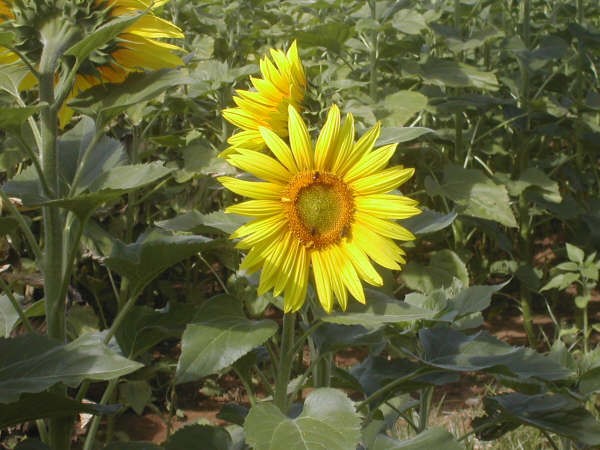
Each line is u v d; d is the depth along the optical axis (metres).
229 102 1.62
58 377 0.68
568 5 2.44
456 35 1.93
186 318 0.92
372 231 0.75
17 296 0.99
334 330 0.90
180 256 0.80
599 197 2.38
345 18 1.93
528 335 1.94
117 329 0.90
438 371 0.91
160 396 1.63
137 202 1.67
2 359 0.72
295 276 0.74
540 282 2.10
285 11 2.48
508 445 1.32
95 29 0.81
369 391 0.97
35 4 0.80
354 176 0.75
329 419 0.70
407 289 2.01
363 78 1.94
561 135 2.07
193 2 2.19
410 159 1.90
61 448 0.85
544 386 0.98
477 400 1.55
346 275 0.74
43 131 0.83
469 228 2.24
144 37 0.84
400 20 1.77
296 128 0.73
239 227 0.79
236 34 2.00
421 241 1.93
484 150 2.13
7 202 0.83
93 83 0.88
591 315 2.09
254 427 0.69
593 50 2.24
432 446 0.79
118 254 0.83
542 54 1.98
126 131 1.71
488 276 2.05
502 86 2.34
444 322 1.00
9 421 0.75
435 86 1.99
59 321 0.84
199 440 0.84
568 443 1.09
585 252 2.12
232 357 0.72
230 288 1.47
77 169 0.95
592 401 1.31
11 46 0.78
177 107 1.64
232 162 0.73
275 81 0.78
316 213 0.74
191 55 0.99
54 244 0.84
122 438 1.45
